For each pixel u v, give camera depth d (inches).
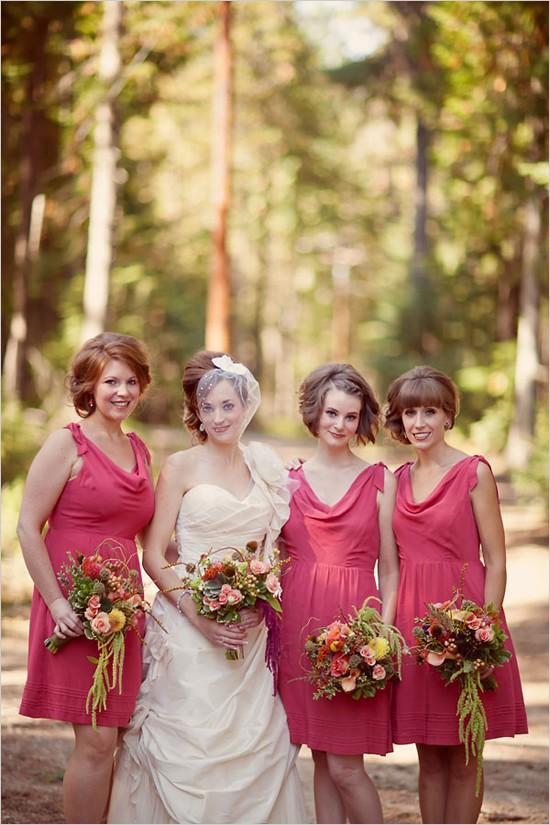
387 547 154.2
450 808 150.8
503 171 593.9
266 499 152.4
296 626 151.5
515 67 508.7
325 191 1141.7
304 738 149.8
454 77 550.0
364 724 147.1
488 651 141.9
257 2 871.7
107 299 513.0
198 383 155.3
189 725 146.3
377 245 1185.4
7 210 593.0
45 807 170.9
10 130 555.5
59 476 144.0
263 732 147.8
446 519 149.3
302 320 1636.3
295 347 1740.9
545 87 499.2
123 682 144.7
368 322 825.5
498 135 566.3
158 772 145.6
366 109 1160.8
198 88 793.6
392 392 155.7
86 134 551.8
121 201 733.3
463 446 704.4
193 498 150.6
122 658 137.8
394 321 791.1
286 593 153.2
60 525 145.4
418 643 144.1
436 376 153.0
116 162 518.6
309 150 1088.2
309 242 1254.3
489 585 150.0
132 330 850.1
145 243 772.6
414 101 713.6
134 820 147.9
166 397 908.0
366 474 154.9
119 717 144.3
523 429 630.5
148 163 805.9
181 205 976.3
